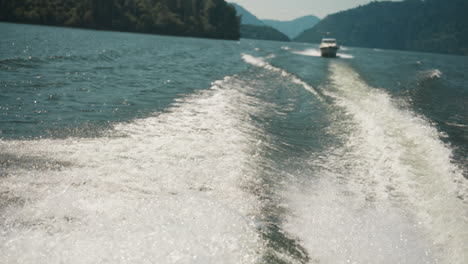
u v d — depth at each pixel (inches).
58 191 144.9
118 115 280.5
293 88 470.6
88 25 3038.9
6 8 2652.6
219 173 177.8
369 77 617.9
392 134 247.9
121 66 604.7
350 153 225.5
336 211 147.9
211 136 238.8
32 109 281.4
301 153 223.1
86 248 108.8
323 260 114.4
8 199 135.6
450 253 117.1
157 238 116.3
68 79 432.1
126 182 158.6
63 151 191.2
